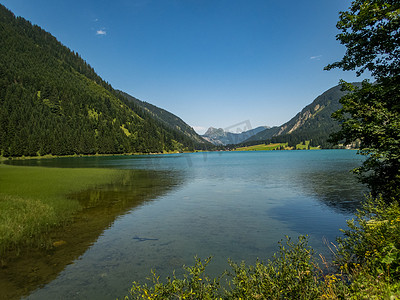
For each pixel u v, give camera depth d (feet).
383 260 15.07
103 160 397.80
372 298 12.28
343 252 24.48
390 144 31.53
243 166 231.30
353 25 38.88
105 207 65.16
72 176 132.26
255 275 17.69
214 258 32.60
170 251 35.32
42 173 144.56
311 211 59.47
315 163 245.65
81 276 27.91
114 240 40.14
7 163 309.01
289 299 15.11
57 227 47.47
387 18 33.94
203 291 16.58
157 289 15.81
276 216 55.16
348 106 38.70
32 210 56.03
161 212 59.62
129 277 27.63
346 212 58.08
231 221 51.24
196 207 65.05
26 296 23.85
